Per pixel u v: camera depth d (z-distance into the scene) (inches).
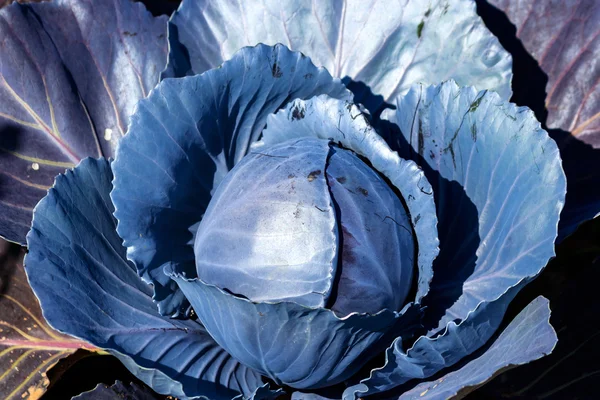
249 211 32.5
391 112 36.5
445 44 37.3
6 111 37.7
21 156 37.5
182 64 37.5
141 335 33.9
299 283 31.8
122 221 33.5
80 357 37.2
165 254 34.6
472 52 37.0
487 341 32.9
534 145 32.5
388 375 32.4
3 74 37.8
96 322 33.2
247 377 34.8
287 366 32.5
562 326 36.6
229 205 33.0
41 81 38.0
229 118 35.6
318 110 34.2
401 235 32.9
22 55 37.9
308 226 31.9
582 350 36.0
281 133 35.6
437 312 34.7
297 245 31.8
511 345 31.6
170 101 33.9
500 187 33.7
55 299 32.7
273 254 32.0
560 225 36.6
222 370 34.5
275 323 31.1
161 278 34.4
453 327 31.0
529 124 32.6
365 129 33.5
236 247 32.5
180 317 35.1
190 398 32.1
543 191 32.3
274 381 34.3
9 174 37.2
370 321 31.3
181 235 35.1
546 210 32.1
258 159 33.7
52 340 37.0
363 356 32.8
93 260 34.1
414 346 31.2
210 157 35.6
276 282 31.9
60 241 33.5
